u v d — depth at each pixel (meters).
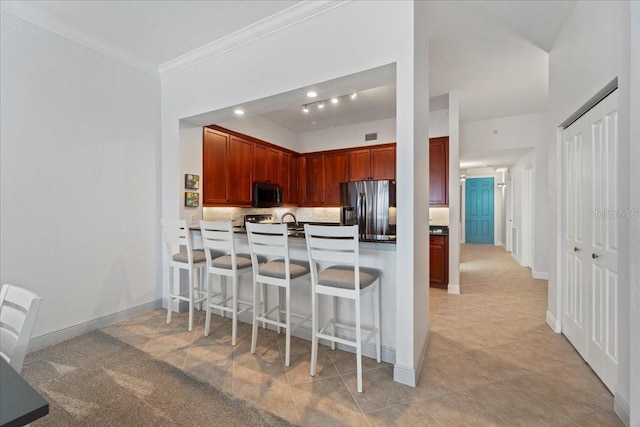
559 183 2.69
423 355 2.29
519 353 2.35
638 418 1.36
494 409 1.70
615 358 1.78
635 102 1.38
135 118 3.13
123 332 2.73
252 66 2.63
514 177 7.00
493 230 9.67
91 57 2.75
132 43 2.83
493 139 5.22
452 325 2.94
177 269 3.29
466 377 2.02
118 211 2.99
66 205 2.59
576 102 2.25
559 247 2.70
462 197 10.05
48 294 2.48
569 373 2.06
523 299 3.81
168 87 3.30
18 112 2.30
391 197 4.87
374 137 5.14
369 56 2.05
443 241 4.29
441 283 4.30
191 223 3.46
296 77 2.38
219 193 3.92
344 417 1.63
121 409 1.69
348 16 2.14
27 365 2.14
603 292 1.93
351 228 1.87
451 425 1.57
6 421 0.61
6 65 2.23
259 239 2.29
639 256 1.36
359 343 1.87
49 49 2.46
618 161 1.67
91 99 2.76
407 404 1.74
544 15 2.38
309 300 2.62
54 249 2.51
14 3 2.23
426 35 2.42
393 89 3.79
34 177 2.39
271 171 5.07
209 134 3.78
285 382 1.95
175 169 3.31
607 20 1.80
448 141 4.51
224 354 2.32
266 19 2.45
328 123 5.24
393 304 2.23
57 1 2.22
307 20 2.31
